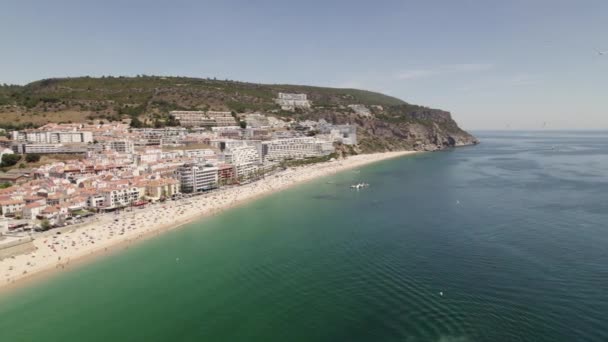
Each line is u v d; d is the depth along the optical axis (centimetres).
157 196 16888
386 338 6106
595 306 6719
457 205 14550
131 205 15412
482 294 7288
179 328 6631
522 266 8462
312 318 6794
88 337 6438
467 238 10488
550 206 13712
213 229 12638
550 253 9162
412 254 9444
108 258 10075
